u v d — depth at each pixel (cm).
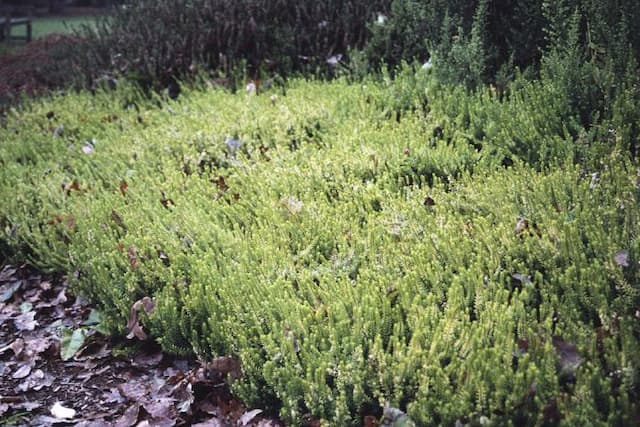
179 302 317
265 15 629
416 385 238
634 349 226
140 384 306
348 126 436
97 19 753
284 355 260
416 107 447
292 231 335
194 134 463
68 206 416
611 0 416
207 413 282
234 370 279
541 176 334
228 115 488
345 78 529
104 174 452
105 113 570
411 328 257
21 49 895
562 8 429
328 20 612
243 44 622
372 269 296
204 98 552
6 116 646
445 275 281
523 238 297
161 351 323
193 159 437
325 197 362
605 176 321
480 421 220
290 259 315
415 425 229
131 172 439
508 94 447
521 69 480
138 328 319
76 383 314
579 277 268
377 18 585
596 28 414
